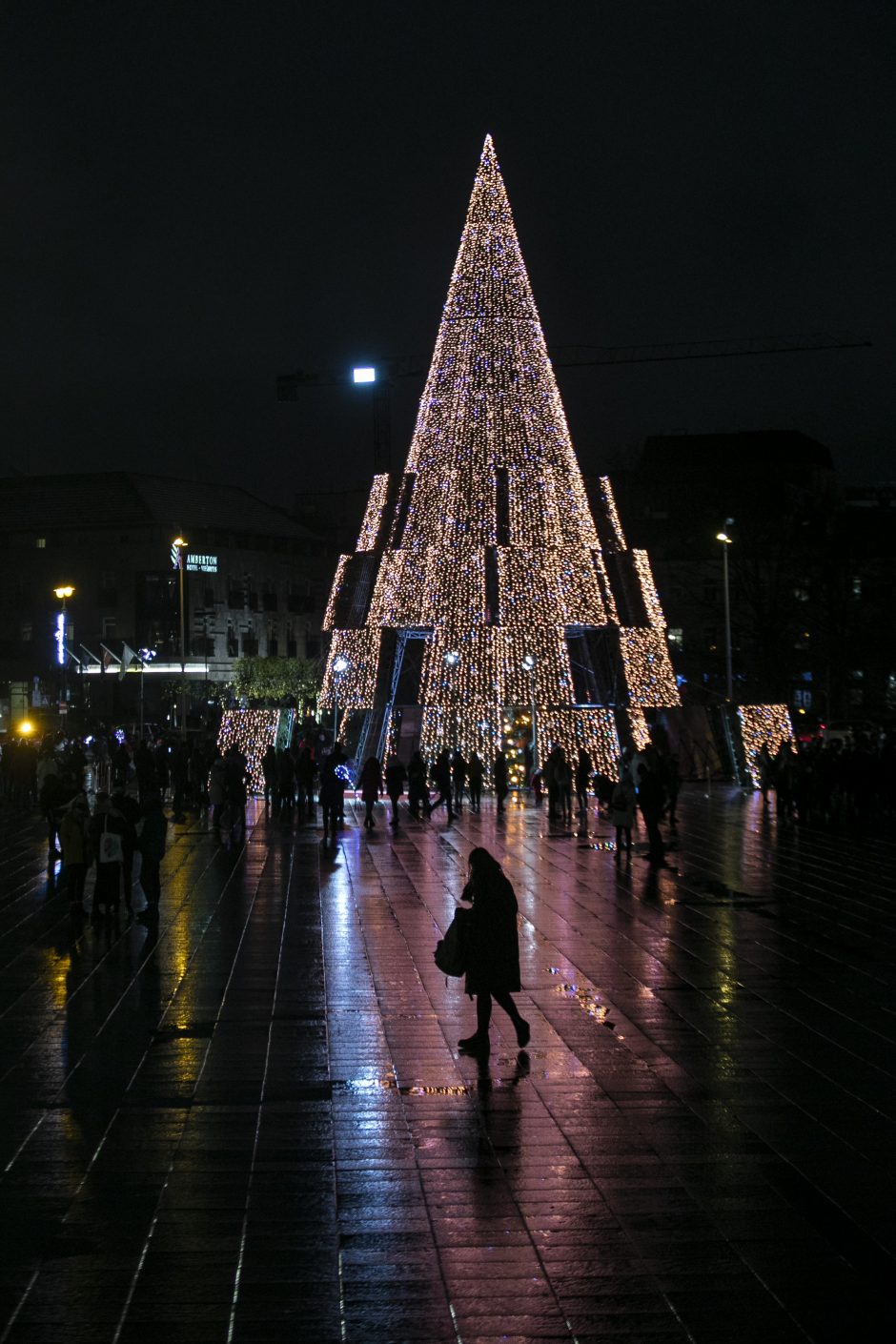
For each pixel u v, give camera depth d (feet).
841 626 224.74
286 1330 22.04
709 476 304.50
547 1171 29.63
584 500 151.33
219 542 340.18
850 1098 35.35
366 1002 47.93
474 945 40.91
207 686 304.71
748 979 51.55
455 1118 33.65
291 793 128.57
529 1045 41.29
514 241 145.18
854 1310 22.68
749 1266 24.47
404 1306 22.90
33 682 267.59
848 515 272.31
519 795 157.89
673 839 109.81
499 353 144.46
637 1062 39.17
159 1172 29.68
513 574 145.28
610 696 161.99
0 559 339.16
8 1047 41.47
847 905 72.08
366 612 161.27
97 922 66.39
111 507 336.49
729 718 183.62
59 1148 31.42
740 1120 33.45
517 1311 22.70
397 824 123.85
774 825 123.03
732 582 249.55
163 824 65.87
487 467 144.66
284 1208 27.43
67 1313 22.68
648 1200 27.76
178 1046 41.47
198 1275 24.16
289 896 77.10
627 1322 22.26
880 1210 27.22
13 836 118.01
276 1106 34.86
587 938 61.16
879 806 129.18
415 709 167.94
